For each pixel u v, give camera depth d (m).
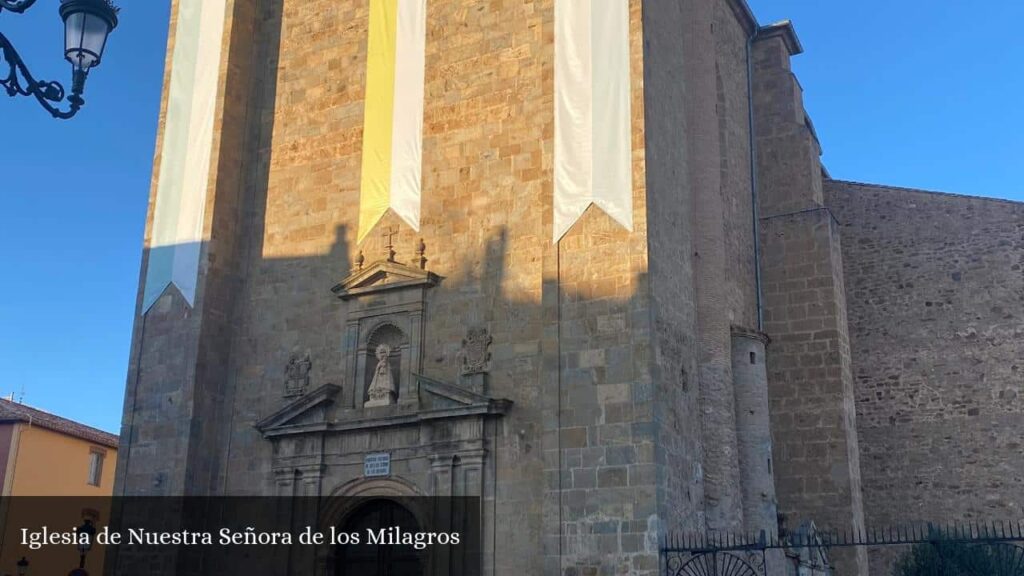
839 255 32.31
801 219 32.03
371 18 30.75
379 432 26.23
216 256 29.80
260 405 28.56
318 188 29.95
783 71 34.09
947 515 31.06
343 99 30.48
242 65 31.98
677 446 22.92
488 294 25.97
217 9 32.44
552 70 25.66
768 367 30.98
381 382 26.64
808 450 29.70
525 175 26.55
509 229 26.28
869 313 33.78
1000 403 31.33
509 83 27.56
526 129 26.95
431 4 29.58
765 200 32.91
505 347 25.23
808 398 30.20
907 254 33.78
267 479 27.59
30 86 12.22
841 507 28.78
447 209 27.41
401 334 27.02
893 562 31.11
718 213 28.12
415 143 28.52
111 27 13.20
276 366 28.75
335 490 26.45
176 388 28.52
